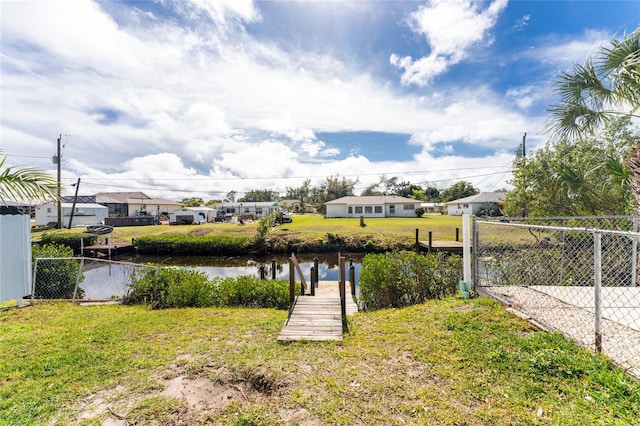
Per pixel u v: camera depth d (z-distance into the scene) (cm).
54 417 220
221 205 5422
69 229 2356
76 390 253
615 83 508
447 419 202
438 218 3347
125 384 262
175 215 3366
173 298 559
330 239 1830
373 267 591
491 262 529
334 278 1255
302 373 272
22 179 452
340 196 5791
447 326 349
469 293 474
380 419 207
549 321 332
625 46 484
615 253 537
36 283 639
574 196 725
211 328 400
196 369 285
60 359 309
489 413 204
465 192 5397
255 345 339
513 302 402
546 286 480
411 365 275
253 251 1820
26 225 501
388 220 3086
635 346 265
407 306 513
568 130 615
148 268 617
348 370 273
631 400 199
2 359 312
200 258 1795
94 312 496
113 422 214
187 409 229
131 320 441
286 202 6594
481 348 290
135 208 4141
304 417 213
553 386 225
